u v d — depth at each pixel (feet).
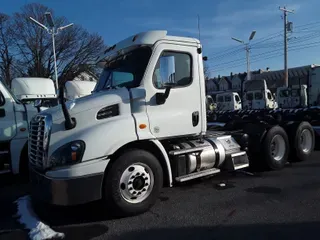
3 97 20.53
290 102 68.44
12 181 22.47
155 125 15.21
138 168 14.53
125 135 14.11
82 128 13.89
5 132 20.31
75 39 140.97
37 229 13.62
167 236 12.66
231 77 211.20
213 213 14.83
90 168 13.30
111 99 14.53
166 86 15.87
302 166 23.68
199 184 19.80
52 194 13.14
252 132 22.56
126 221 14.23
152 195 14.94
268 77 183.73
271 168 22.39
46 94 40.22
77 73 137.49
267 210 14.96
